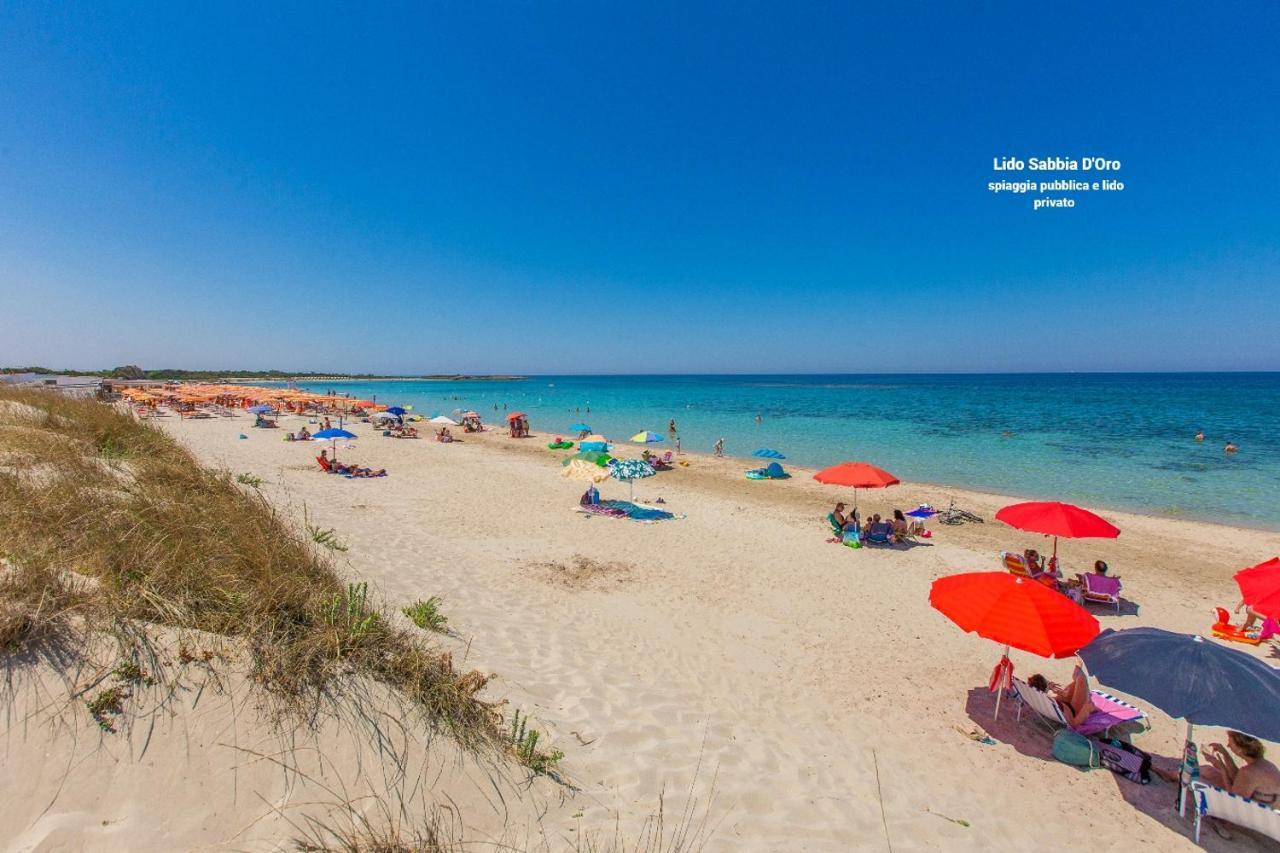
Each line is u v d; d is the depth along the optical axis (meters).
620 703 5.43
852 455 26.61
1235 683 4.38
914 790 4.80
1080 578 9.98
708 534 12.97
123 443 10.44
